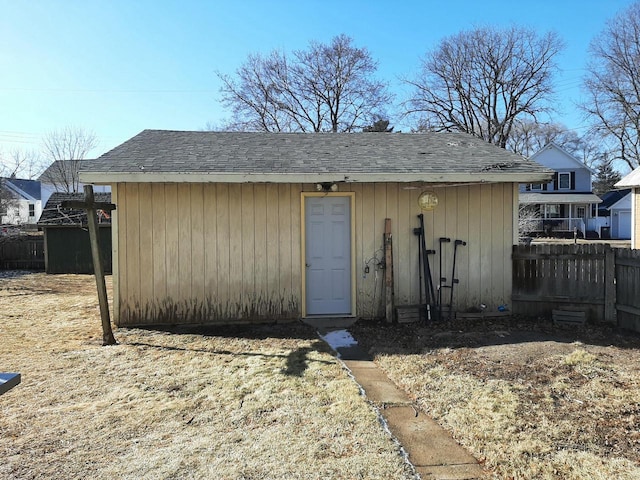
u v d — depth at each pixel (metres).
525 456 2.93
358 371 4.82
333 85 32.19
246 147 8.00
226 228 7.05
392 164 7.15
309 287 7.31
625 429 3.28
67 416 3.63
